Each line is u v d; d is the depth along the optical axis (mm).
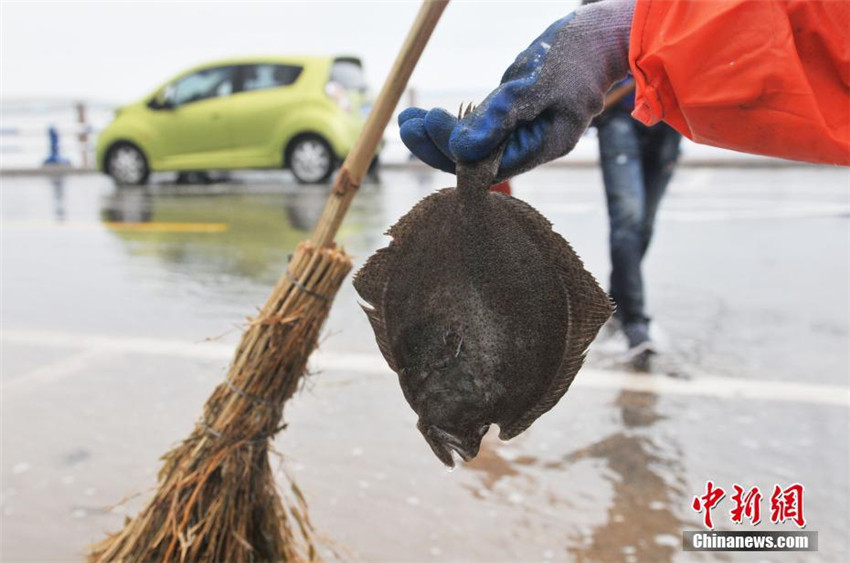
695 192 10008
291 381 2029
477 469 2941
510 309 1071
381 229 7625
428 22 1743
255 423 2006
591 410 3412
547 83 1156
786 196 9414
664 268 6137
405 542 2496
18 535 2527
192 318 4879
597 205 9000
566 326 1051
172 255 6816
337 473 2912
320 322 2006
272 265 6379
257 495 2084
